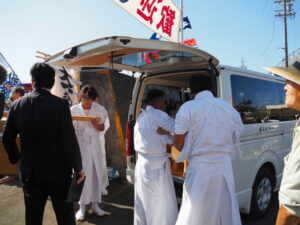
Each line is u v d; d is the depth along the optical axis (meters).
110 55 2.76
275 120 3.61
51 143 2.02
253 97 3.25
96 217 3.36
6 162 3.78
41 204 2.12
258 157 3.13
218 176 2.07
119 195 4.12
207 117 2.09
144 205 2.53
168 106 3.98
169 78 3.71
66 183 2.14
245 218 3.36
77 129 3.23
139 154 2.65
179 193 3.00
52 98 2.07
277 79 3.92
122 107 4.97
